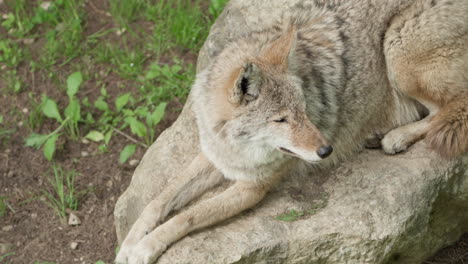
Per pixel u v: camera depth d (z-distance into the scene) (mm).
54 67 14641
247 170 9312
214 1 14945
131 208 10523
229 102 8547
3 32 15422
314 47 9625
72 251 11719
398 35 9891
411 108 10656
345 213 9312
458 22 9477
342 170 10086
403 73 10023
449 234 10727
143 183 10547
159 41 14867
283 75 8594
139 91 14141
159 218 9688
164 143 11070
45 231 12031
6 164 13039
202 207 9305
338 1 10289
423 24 9625
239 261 8867
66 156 13180
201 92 9391
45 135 13078
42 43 15180
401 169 9781
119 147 13312
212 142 9359
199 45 14867
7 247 11789
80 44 15086
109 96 14086
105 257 11578
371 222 9148
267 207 9688
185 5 15609
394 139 10188
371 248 9062
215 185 10211
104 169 12953
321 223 9203
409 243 9531
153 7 15500
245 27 12234
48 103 13289
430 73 9789
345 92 9820
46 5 15914
